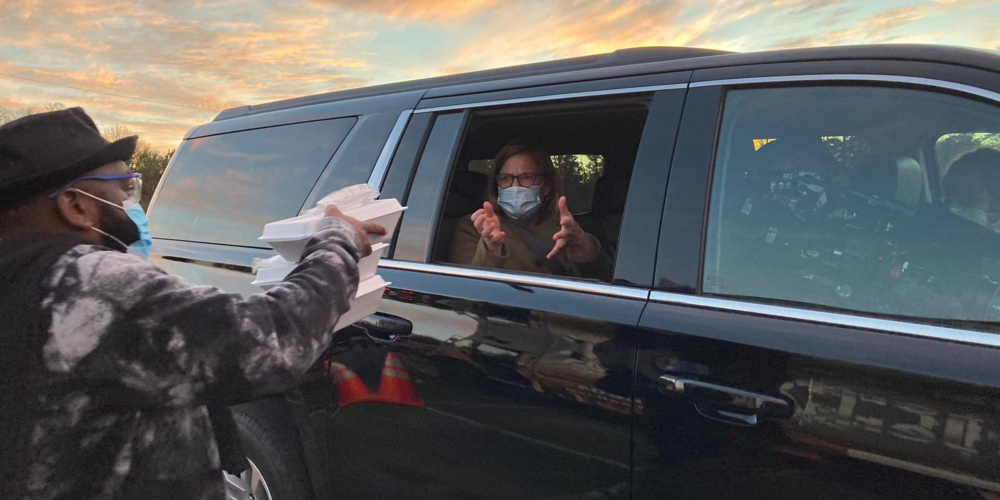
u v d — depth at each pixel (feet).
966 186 4.43
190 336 3.00
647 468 4.85
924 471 3.83
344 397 6.73
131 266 3.12
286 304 3.21
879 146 4.82
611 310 5.26
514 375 5.63
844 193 4.88
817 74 5.09
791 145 5.14
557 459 5.33
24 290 2.98
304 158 8.50
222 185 9.44
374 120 7.95
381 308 6.64
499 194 8.56
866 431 4.05
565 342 5.40
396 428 6.35
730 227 5.11
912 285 4.37
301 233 3.71
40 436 2.92
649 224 5.37
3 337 2.92
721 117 5.41
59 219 3.29
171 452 3.21
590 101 6.34
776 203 5.06
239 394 3.21
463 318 6.07
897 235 4.58
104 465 3.02
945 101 4.55
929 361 3.98
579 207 10.09
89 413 2.97
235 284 8.19
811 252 4.80
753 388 4.47
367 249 3.76
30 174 3.07
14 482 2.90
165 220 10.03
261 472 7.22
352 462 6.73
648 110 5.92
